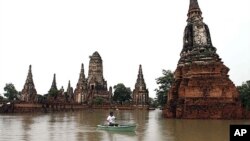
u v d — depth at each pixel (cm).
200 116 5038
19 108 7800
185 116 5134
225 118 4953
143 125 3944
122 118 5953
